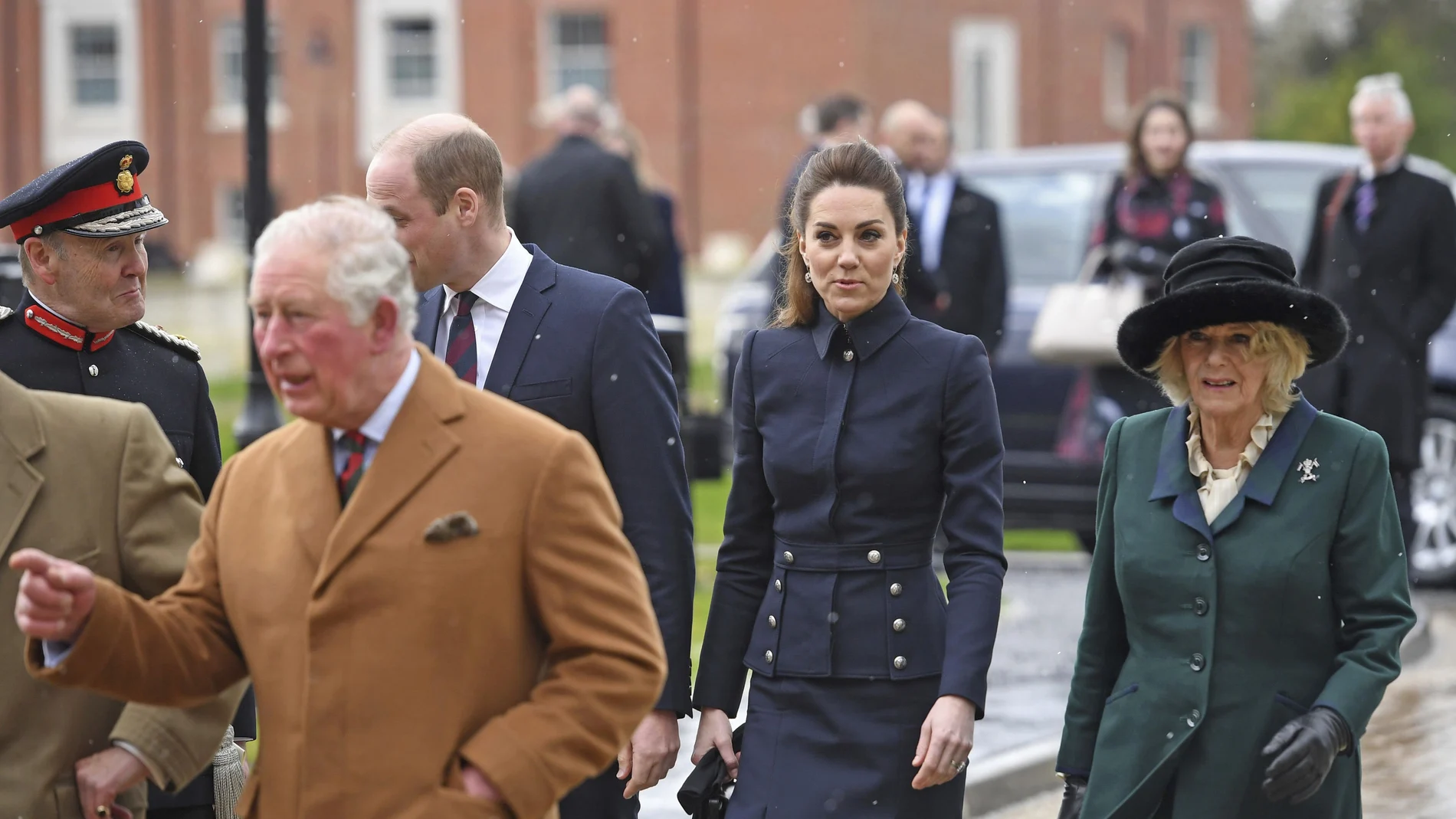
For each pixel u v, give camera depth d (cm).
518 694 1186
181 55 13562
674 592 1598
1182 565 1509
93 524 1338
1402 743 2688
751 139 12406
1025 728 2634
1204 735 1488
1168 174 3484
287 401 1154
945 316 3506
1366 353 3475
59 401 1356
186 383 1600
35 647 1199
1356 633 1475
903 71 12400
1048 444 3947
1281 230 4066
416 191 1580
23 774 1313
